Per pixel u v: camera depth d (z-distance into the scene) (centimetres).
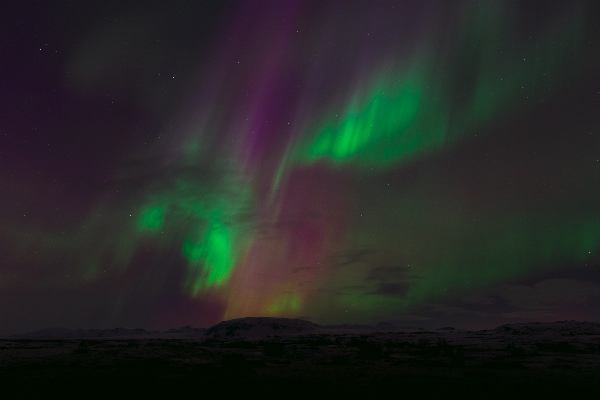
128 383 1695
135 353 2898
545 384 1625
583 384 1622
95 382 1728
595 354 3002
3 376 1930
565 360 2541
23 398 1395
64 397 1401
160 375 1950
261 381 1744
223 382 1717
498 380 1745
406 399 1343
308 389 1536
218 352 3275
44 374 1992
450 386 1593
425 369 2156
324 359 2730
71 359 2619
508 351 3225
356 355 2986
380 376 1886
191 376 1908
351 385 1627
